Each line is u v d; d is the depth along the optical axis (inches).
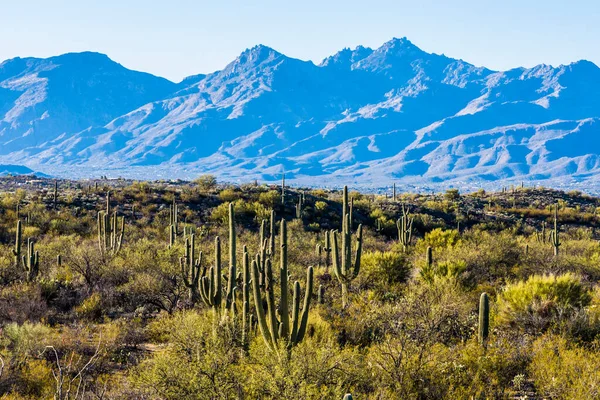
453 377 400.5
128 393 425.1
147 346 591.5
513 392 392.2
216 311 569.9
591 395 369.7
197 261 852.0
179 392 391.5
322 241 1504.7
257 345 446.9
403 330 456.1
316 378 383.2
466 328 506.6
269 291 422.6
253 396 382.6
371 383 395.5
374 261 815.1
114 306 789.9
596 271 951.0
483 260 941.8
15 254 933.2
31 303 724.7
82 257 950.4
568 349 456.1
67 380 470.0
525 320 519.2
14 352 523.2
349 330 530.0
